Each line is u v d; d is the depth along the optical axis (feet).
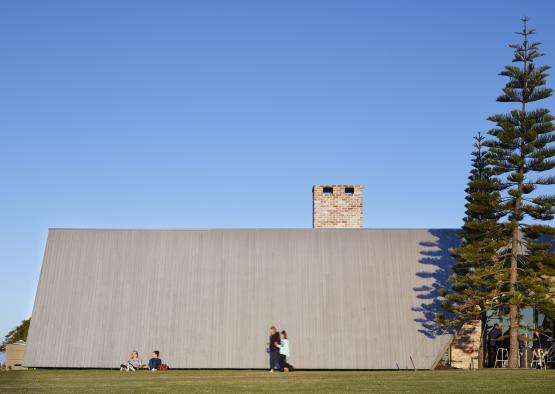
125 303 111.14
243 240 118.01
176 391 57.62
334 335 108.47
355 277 114.01
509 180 107.65
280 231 119.03
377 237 118.32
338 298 111.86
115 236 117.91
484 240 106.83
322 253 116.57
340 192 123.85
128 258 115.65
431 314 109.81
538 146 107.96
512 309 102.53
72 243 116.98
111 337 108.06
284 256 116.16
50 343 107.24
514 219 105.29
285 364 106.32
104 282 112.98
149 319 109.70
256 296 112.06
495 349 110.01
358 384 64.03
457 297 104.63
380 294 112.16
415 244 117.39
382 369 105.81
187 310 110.73
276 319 109.91
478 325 109.29
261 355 106.93
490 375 74.18
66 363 105.70
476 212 108.27
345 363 106.22
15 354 110.83
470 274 105.50
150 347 107.45
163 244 117.29
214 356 106.83
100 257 115.55
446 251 116.06
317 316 110.22
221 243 117.60
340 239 118.11
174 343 107.76
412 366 105.81
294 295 112.16
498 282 104.42
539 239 113.29
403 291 112.47
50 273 113.80
